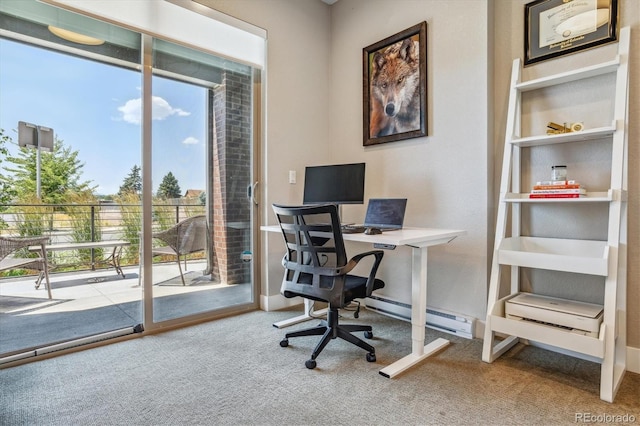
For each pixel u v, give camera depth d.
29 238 2.13
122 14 2.31
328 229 1.93
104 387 1.76
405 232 2.17
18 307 2.12
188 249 2.69
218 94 2.81
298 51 3.20
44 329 2.20
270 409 1.58
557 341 1.79
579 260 1.77
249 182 3.02
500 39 2.40
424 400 1.65
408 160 2.83
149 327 2.48
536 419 1.50
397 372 1.89
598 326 1.73
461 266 2.51
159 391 1.73
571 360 2.06
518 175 2.29
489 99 2.38
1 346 2.07
